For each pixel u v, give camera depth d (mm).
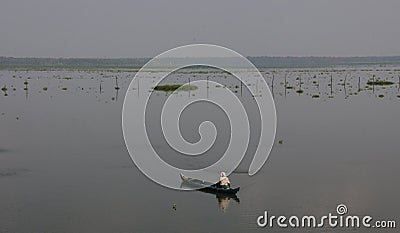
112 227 26500
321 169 37469
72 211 28844
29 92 96750
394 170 37000
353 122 58875
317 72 172625
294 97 86250
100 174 36375
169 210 29000
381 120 60094
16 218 27719
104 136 50594
